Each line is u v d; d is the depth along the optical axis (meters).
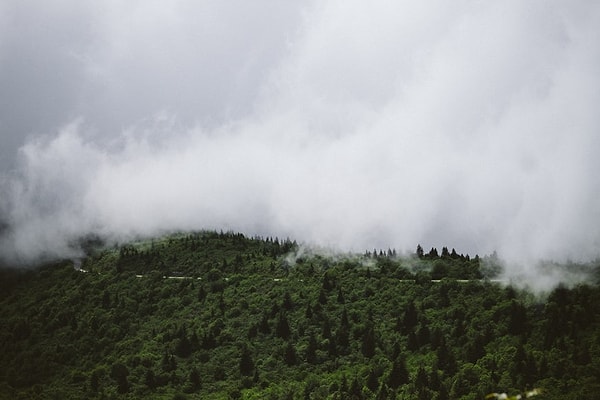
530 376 191.25
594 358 190.00
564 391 183.50
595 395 178.25
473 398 190.00
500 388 189.00
